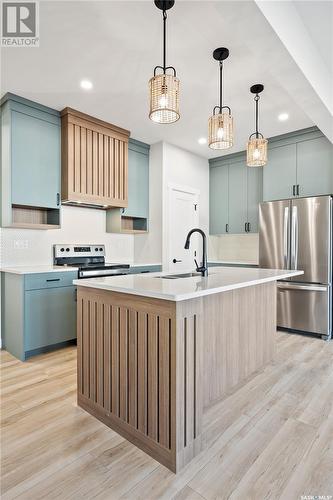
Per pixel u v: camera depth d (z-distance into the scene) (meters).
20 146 3.01
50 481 1.37
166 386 1.48
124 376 1.70
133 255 4.58
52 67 2.47
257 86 2.76
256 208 4.54
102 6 1.83
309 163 3.83
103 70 2.52
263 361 2.68
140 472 1.44
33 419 1.87
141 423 1.60
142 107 3.22
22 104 3.02
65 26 2.00
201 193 4.93
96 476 1.41
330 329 3.50
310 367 2.68
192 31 2.04
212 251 5.23
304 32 2.16
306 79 2.23
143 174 4.30
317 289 3.50
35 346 2.90
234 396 2.17
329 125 3.07
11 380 2.42
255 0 1.51
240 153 4.72
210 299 2.04
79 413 1.95
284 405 2.04
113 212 4.06
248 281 1.88
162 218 4.22
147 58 2.36
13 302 2.98
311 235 3.57
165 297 1.40
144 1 1.79
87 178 3.47
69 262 3.69
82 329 2.00
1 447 1.60
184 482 1.38
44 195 3.21
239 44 2.18
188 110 3.27
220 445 1.63
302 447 1.60
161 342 1.50
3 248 3.18
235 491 1.32
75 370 2.62
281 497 1.29
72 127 3.31
